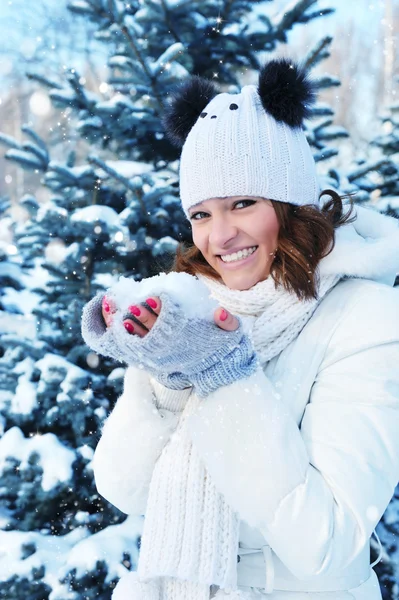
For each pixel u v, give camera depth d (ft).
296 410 3.98
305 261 4.17
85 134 9.21
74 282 9.12
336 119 34.37
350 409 3.75
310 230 4.29
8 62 32.45
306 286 4.14
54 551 8.20
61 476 8.21
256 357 3.87
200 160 4.43
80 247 8.92
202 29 9.02
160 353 3.44
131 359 3.50
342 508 3.49
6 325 9.68
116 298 3.51
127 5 9.32
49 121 33.68
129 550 8.02
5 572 7.86
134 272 9.16
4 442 8.52
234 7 8.96
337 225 4.54
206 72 9.31
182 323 3.41
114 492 4.33
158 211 8.80
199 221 4.64
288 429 3.66
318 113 9.87
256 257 4.41
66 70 9.34
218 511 3.81
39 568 7.88
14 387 9.02
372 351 3.93
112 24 8.96
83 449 8.51
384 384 3.81
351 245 4.21
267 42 9.23
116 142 9.44
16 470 8.43
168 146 9.45
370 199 9.67
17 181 35.55
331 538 3.44
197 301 3.58
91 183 9.25
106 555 7.85
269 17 9.23
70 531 8.61
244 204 4.40
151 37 9.11
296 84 4.45
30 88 34.24
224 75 9.42
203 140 4.44
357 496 3.50
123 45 9.14
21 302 10.40
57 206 9.32
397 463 3.65
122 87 9.12
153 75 8.71
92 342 3.50
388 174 10.32
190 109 5.10
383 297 4.11
